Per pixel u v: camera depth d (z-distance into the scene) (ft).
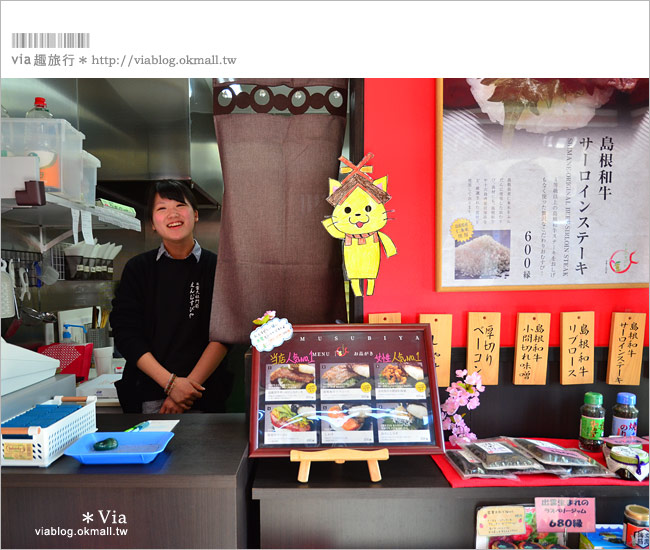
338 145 4.89
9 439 3.37
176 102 9.88
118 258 11.19
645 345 4.66
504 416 4.64
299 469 3.75
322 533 3.84
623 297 4.61
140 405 8.11
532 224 4.50
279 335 3.95
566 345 4.53
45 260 8.54
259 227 4.96
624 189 4.50
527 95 4.42
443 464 4.01
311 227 4.97
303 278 5.02
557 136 4.46
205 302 8.50
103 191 10.36
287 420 3.76
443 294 4.58
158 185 8.27
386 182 4.33
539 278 4.53
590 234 4.52
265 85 4.79
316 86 4.79
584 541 3.88
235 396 8.98
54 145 5.58
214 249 10.95
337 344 4.03
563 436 4.66
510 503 3.87
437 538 3.89
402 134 4.50
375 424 3.76
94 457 3.37
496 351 4.50
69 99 8.97
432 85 4.48
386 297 4.56
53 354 8.09
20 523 3.38
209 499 3.36
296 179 4.91
